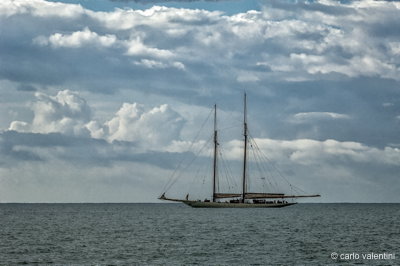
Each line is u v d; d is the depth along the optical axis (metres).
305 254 82.00
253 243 95.38
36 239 103.62
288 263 74.00
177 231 121.44
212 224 145.00
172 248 88.25
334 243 96.69
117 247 89.81
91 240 101.25
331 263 74.31
